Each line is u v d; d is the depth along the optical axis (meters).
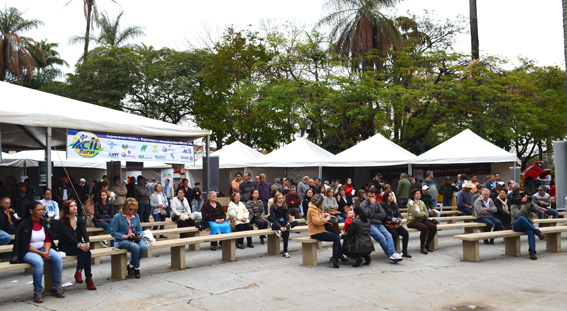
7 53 33.28
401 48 28.73
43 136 13.65
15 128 12.63
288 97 26.28
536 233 10.23
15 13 39.25
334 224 9.12
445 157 18.44
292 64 29.16
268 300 6.77
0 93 10.54
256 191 11.82
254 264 9.35
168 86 37.59
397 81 28.28
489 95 26.11
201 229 10.97
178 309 6.32
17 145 14.70
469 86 26.11
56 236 7.27
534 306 6.44
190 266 9.20
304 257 9.28
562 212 15.51
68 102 11.73
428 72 28.06
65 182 13.46
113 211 11.44
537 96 29.12
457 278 8.22
